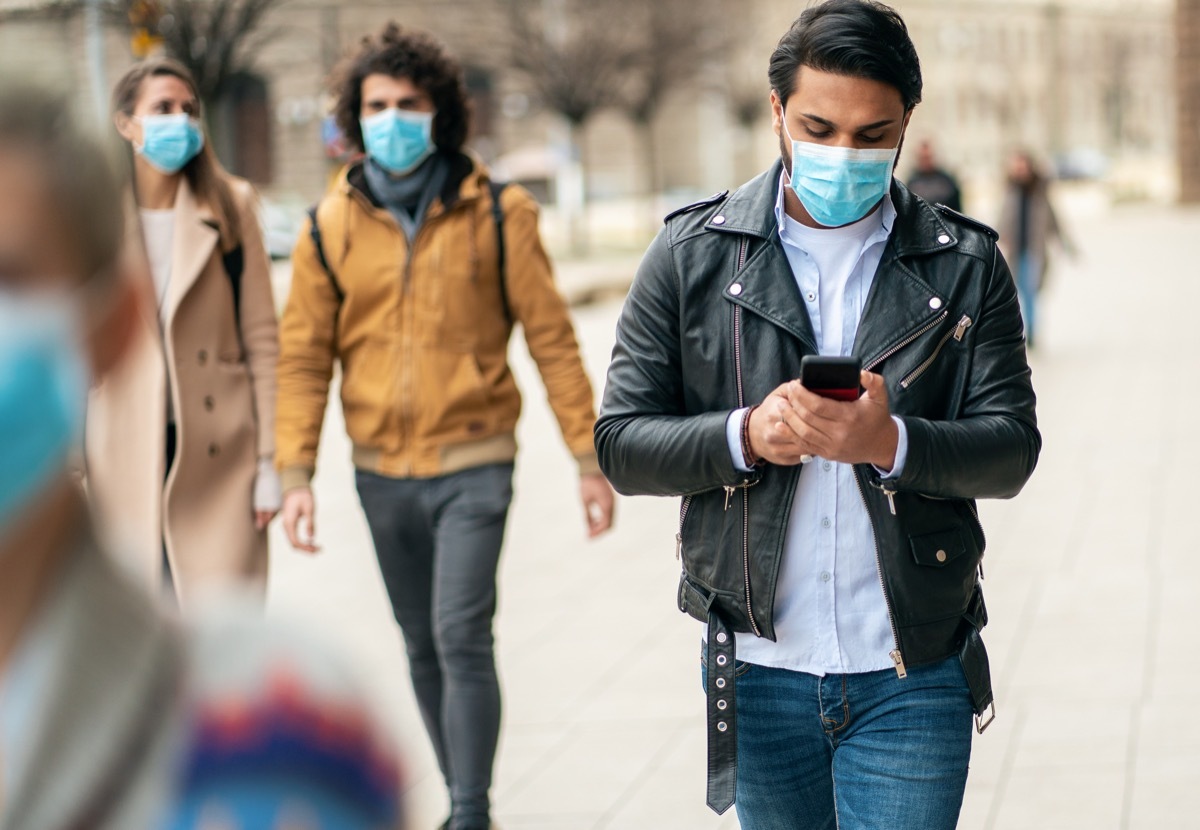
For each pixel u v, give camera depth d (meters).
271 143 42.16
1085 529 8.05
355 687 0.85
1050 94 79.62
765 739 2.80
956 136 73.25
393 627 6.63
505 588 7.47
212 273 4.28
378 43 4.32
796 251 2.76
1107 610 6.53
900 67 2.57
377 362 4.35
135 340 0.95
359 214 4.35
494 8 38.03
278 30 15.81
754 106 45.69
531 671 6.12
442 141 4.40
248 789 0.79
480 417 4.35
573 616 6.92
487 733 4.27
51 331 0.87
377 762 0.84
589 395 4.50
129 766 0.79
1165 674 5.66
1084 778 4.75
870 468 2.66
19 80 0.87
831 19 2.57
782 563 2.71
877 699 2.73
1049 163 68.75
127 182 0.95
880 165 2.58
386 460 4.36
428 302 4.32
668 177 56.38
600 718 5.53
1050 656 5.95
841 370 2.46
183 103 4.18
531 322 4.45
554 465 10.81
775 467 2.68
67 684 0.80
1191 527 7.98
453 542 4.30
